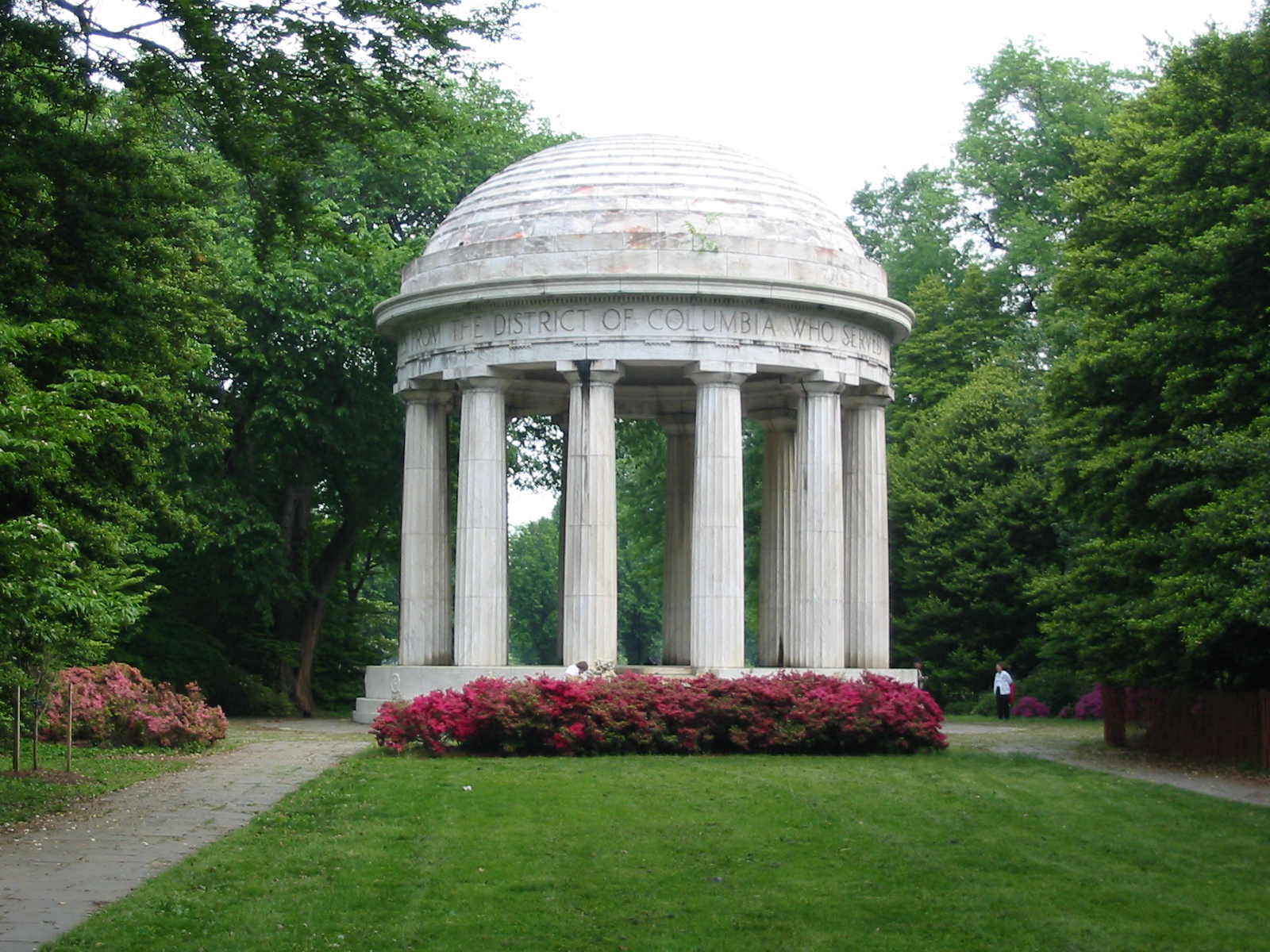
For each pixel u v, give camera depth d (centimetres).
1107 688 4991
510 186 5675
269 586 6494
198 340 5728
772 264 5278
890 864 2534
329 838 2719
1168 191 4566
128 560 6031
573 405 5284
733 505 5194
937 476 7781
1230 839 2838
